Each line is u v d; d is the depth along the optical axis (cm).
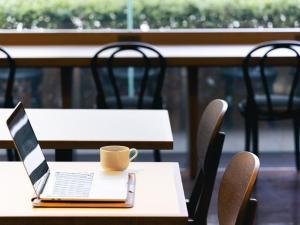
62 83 474
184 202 196
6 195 202
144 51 472
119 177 213
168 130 282
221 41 514
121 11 522
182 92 545
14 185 213
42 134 272
